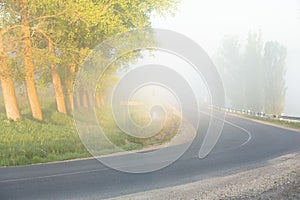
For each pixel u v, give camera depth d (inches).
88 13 732.0
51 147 576.4
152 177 345.4
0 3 773.3
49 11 760.3
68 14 737.6
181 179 338.3
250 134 912.9
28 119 813.2
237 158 481.7
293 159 471.2
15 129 710.5
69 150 578.9
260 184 315.9
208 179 339.0
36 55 788.6
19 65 792.3
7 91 800.3
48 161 490.6
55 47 813.9
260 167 408.8
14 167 425.4
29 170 397.4
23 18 797.9
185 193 282.4
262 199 266.4
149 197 268.7
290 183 319.3
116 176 349.4
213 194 279.6
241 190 293.9
